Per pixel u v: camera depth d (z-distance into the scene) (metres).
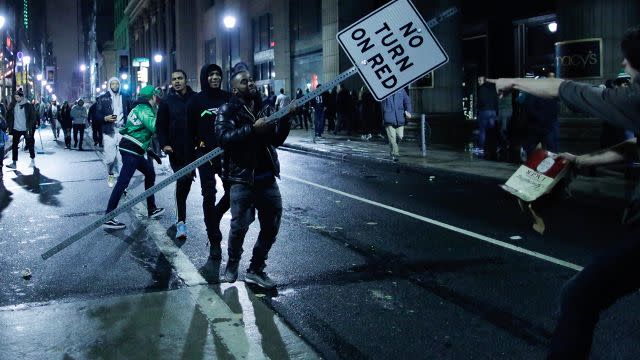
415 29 4.62
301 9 33.03
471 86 25.28
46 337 4.12
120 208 4.77
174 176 4.79
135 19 102.62
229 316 4.50
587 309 2.73
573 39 14.70
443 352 4.00
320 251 6.62
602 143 10.95
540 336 4.25
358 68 4.62
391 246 6.83
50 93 104.62
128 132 8.02
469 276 5.66
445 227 7.82
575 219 8.20
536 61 21.94
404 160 14.91
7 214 9.16
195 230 7.81
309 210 9.12
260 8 39.88
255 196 5.10
